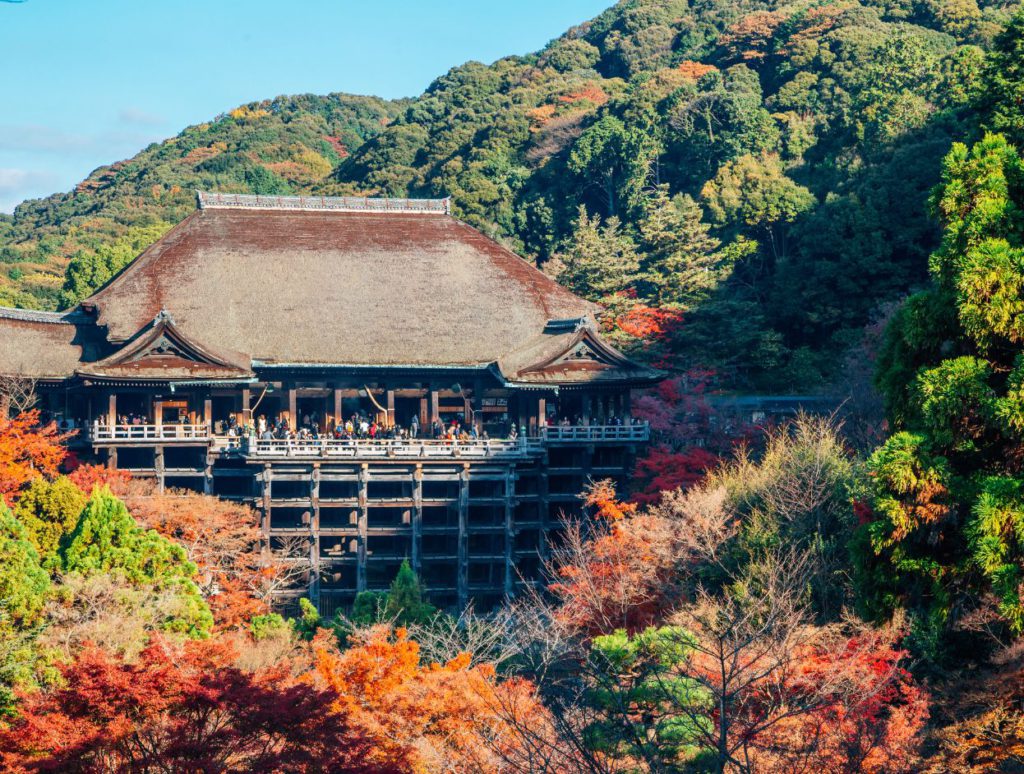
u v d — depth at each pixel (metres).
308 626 53.72
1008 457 32.44
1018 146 61.62
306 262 83.62
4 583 39.97
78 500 50.66
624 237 113.50
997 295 32.00
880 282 97.00
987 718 29.25
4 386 72.44
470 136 168.50
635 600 47.25
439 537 77.69
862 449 61.09
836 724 27.47
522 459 71.38
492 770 26.97
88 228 175.75
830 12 153.12
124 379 71.31
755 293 108.44
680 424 72.75
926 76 121.38
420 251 85.94
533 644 44.97
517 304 83.00
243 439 70.44
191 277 81.38
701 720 28.56
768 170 116.62
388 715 31.62
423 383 80.25
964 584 33.34
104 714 26.23
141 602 43.56
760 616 35.31
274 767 25.75
